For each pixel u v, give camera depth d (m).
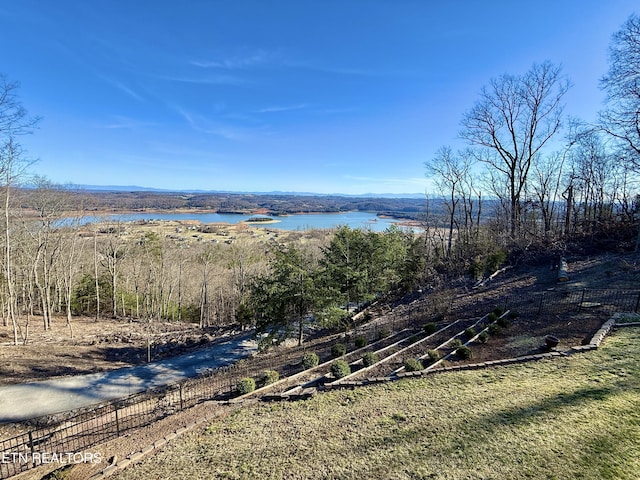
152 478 6.35
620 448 5.29
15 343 20.22
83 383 15.67
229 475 6.10
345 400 8.77
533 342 10.59
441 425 6.71
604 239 20.77
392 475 5.47
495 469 5.24
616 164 21.05
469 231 29.47
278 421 8.11
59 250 26.28
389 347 12.77
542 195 25.94
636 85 17.16
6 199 19.05
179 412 9.88
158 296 29.83
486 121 25.64
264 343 17.08
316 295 17.14
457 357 10.71
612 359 8.33
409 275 23.44
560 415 6.33
